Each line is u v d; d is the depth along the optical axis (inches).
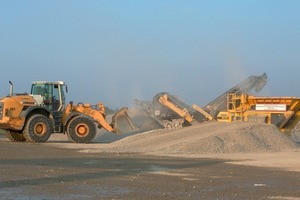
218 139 974.4
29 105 1176.2
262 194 468.8
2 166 669.3
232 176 592.4
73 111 1216.8
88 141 1197.1
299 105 1270.9
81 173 604.4
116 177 572.7
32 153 875.4
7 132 1224.8
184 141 975.6
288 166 705.0
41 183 520.7
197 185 518.0
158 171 632.4
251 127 1064.8
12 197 438.6
